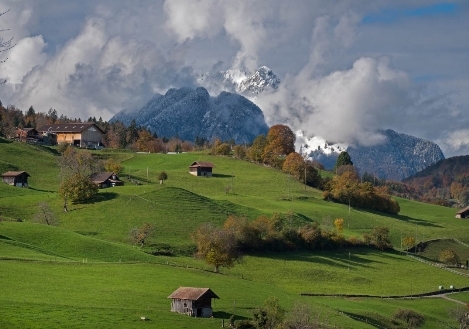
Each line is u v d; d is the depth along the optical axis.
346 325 153.25
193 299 140.88
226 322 138.12
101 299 142.62
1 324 113.12
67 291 146.00
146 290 155.50
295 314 138.88
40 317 121.19
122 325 124.31
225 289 167.00
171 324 130.25
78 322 121.69
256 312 138.62
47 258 176.38
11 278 149.88
